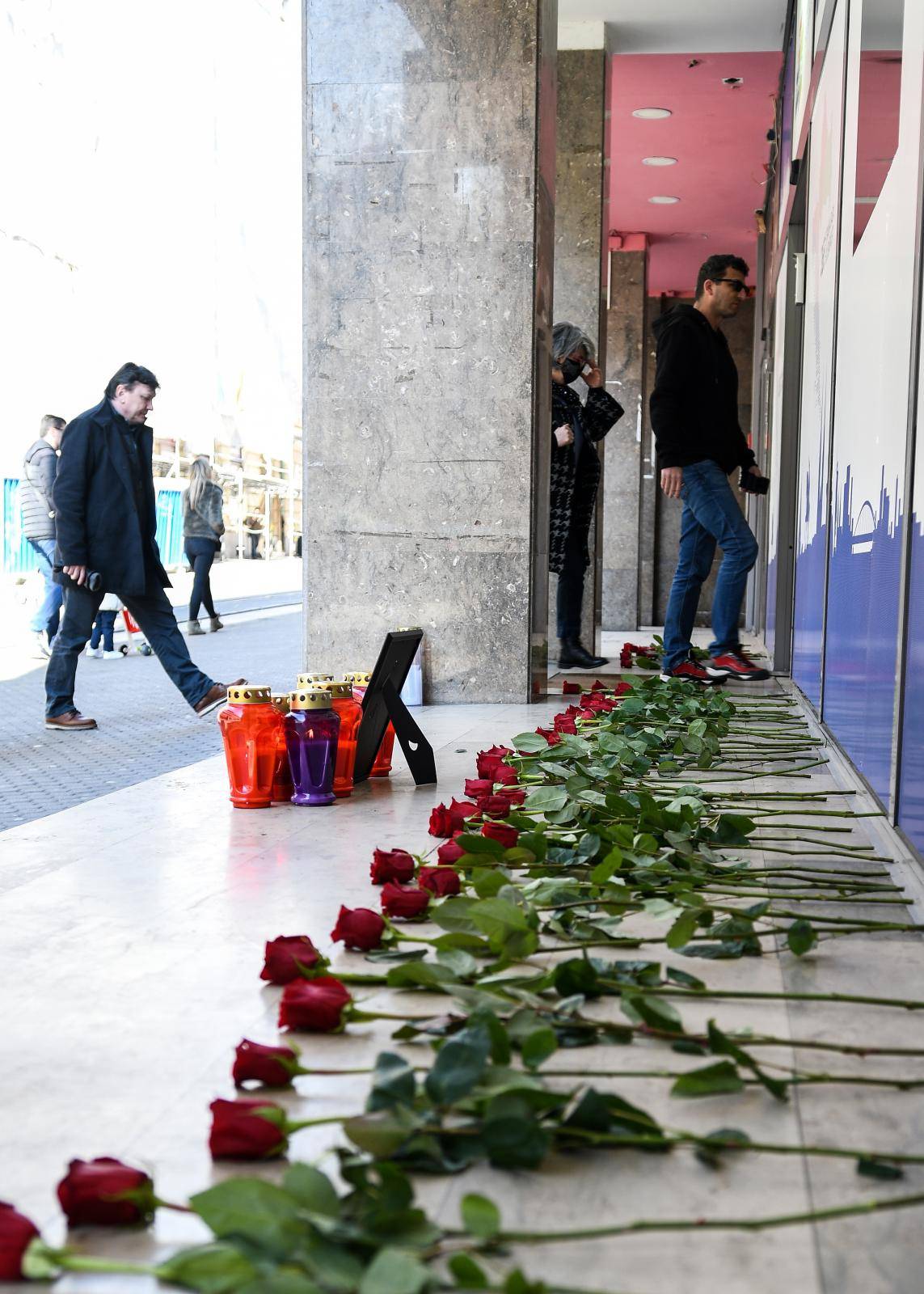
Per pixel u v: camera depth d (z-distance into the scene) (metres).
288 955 1.86
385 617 6.50
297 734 3.74
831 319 4.86
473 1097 1.34
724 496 6.96
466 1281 1.06
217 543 14.23
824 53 5.68
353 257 6.43
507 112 6.30
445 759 4.59
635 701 4.86
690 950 2.11
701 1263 1.21
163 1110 1.59
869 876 2.74
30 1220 1.24
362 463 6.47
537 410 6.50
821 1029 1.82
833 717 4.49
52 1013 1.96
